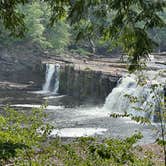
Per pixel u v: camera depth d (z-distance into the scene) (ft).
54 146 26.45
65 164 24.58
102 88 123.65
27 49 193.77
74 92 139.85
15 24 31.99
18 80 177.17
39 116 27.89
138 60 26.55
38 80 172.04
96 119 87.92
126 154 24.17
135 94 99.76
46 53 199.00
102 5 27.30
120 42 28.17
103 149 24.14
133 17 26.12
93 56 218.18
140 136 25.36
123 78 113.70
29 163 24.63
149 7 25.17
